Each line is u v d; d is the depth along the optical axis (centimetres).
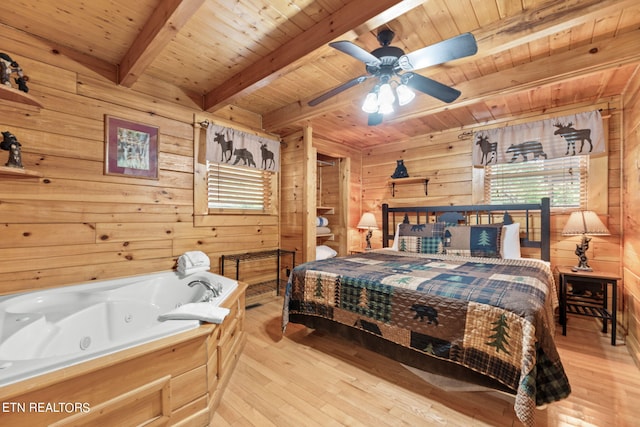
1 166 182
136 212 259
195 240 302
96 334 196
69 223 224
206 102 304
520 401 129
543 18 169
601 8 153
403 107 303
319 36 191
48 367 110
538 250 319
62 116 220
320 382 187
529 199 332
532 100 293
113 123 246
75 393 112
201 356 151
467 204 375
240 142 333
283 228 400
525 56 224
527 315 143
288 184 395
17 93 182
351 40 184
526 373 132
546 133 310
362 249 464
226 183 336
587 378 189
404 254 325
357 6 167
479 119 350
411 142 430
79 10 184
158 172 273
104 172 241
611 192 283
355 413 158
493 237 300
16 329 154
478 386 176
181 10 159
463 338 162
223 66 251
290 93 303
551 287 214
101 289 219
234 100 281
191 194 299
